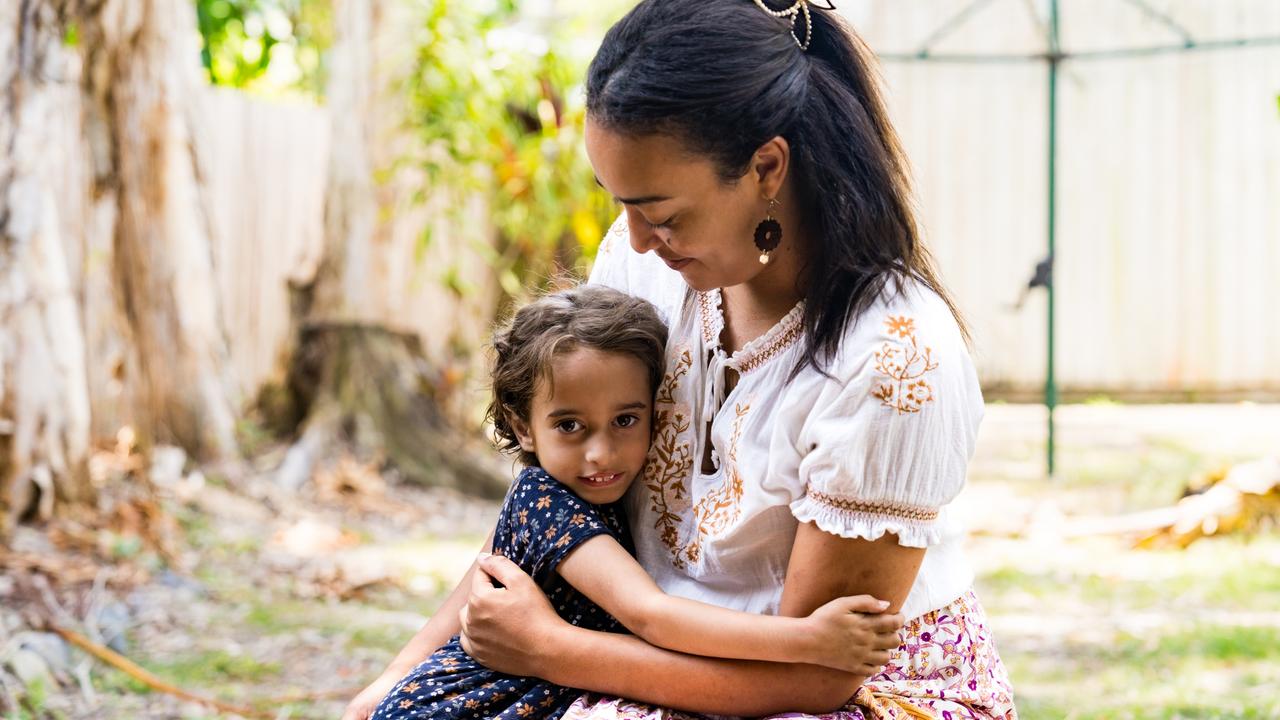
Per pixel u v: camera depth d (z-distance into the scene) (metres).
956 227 9.38
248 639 4.25
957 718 1.90
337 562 5.39
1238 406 9.20
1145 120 9.18
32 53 4.68
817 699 1.81
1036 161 9.30
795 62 1.80
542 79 7.94
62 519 4.89
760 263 1.83
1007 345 9.42
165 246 6.33
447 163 7.45
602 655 1.88
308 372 7.25
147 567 4.76
